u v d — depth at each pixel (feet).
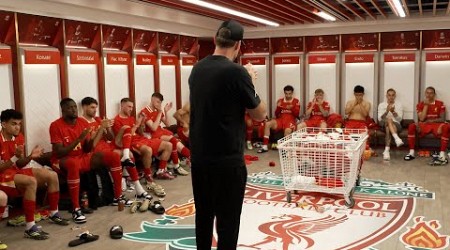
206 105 6.81
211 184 7.00
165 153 22.06
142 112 23.18
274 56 33.04
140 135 22.49
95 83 22.07
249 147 30.63
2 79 17.29
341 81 31.53
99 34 21.90
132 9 21.91
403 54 29.53
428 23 28.58
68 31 20.22
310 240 13.42
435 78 29.09
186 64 30.17
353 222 15.01
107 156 17.57
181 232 14.48
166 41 27.94
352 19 29.50
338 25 30.40
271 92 33.47
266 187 20.01
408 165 24.40
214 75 6.77
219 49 7.14
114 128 20.53
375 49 30.53
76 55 20.52
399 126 27.68
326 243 13.16
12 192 14.43
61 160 16.83
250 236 13.84
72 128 17.39
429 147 29.19
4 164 14.46
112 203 17.85
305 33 31.83
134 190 20.02
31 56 18.08
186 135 25.98
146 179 20.01
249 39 33.63
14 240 14.02
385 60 30.07
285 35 32.42
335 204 17.13
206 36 30.78
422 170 23.06
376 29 29.96
